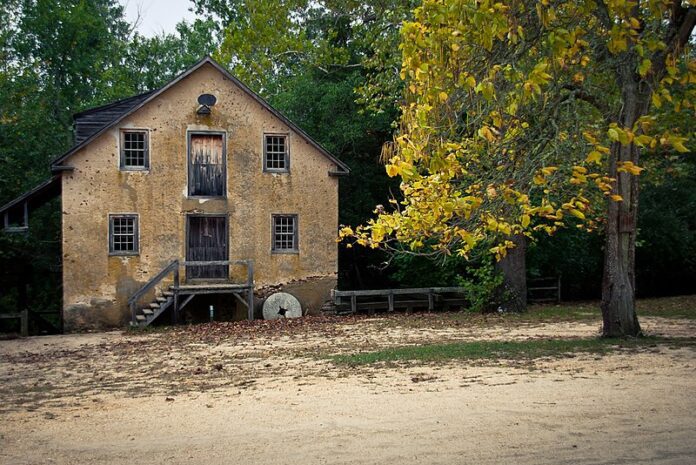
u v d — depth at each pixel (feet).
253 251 95.09
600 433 25.81
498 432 26.37
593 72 45.19
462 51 37.70
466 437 25.81
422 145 35.60
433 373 41.65
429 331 71.61
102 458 24.79
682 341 51.26
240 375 45.14
